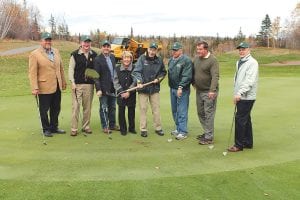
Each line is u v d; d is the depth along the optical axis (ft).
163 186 19.35
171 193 18.58
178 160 23.48
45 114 28.78
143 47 102.53
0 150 25.27
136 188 19.08
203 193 18.67
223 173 21.11
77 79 29.07
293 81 60.59
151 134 29.66
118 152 25.00
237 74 25.40
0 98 45.06
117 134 29.53
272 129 31.01
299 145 26.81
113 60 30.19
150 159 23.63
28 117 35.04
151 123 33.27
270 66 103.45
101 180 20.01
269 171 21.47
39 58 28.17
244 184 19.75
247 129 25.80
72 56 28.96
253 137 28.84
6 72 83.15
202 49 26.73
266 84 56.85
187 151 25.36
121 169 21.79
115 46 96.84
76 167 22.09
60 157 23.88
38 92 28.48
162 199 17.94
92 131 30.45
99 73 29.45
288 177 20.63
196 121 34.09
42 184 19.45
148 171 21.48
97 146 26.32
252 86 24.85
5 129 30.71
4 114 36.22
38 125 32.12
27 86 58.39
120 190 18.83
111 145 26.61
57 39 244.01
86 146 26.30
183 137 28.43
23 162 22.91
